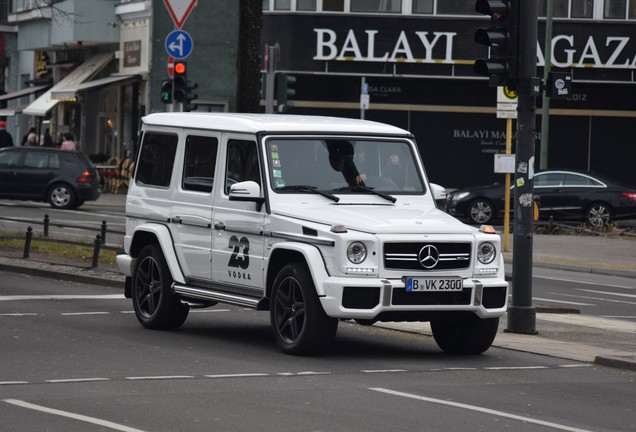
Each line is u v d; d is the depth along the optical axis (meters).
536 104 19.02
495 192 46.88
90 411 11.58
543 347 17.42
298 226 15.77
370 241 15.26
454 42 53.62
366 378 14.05
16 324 18.14
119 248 26.34
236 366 14.68
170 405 11.98
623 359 15.76
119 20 61.25
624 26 53.47
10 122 77.56
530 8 18.84
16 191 46.62
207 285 17.45
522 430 11.26
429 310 15.45
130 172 57.81
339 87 55.34
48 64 70.50
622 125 55.84
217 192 17.28
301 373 14.27
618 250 38.94
